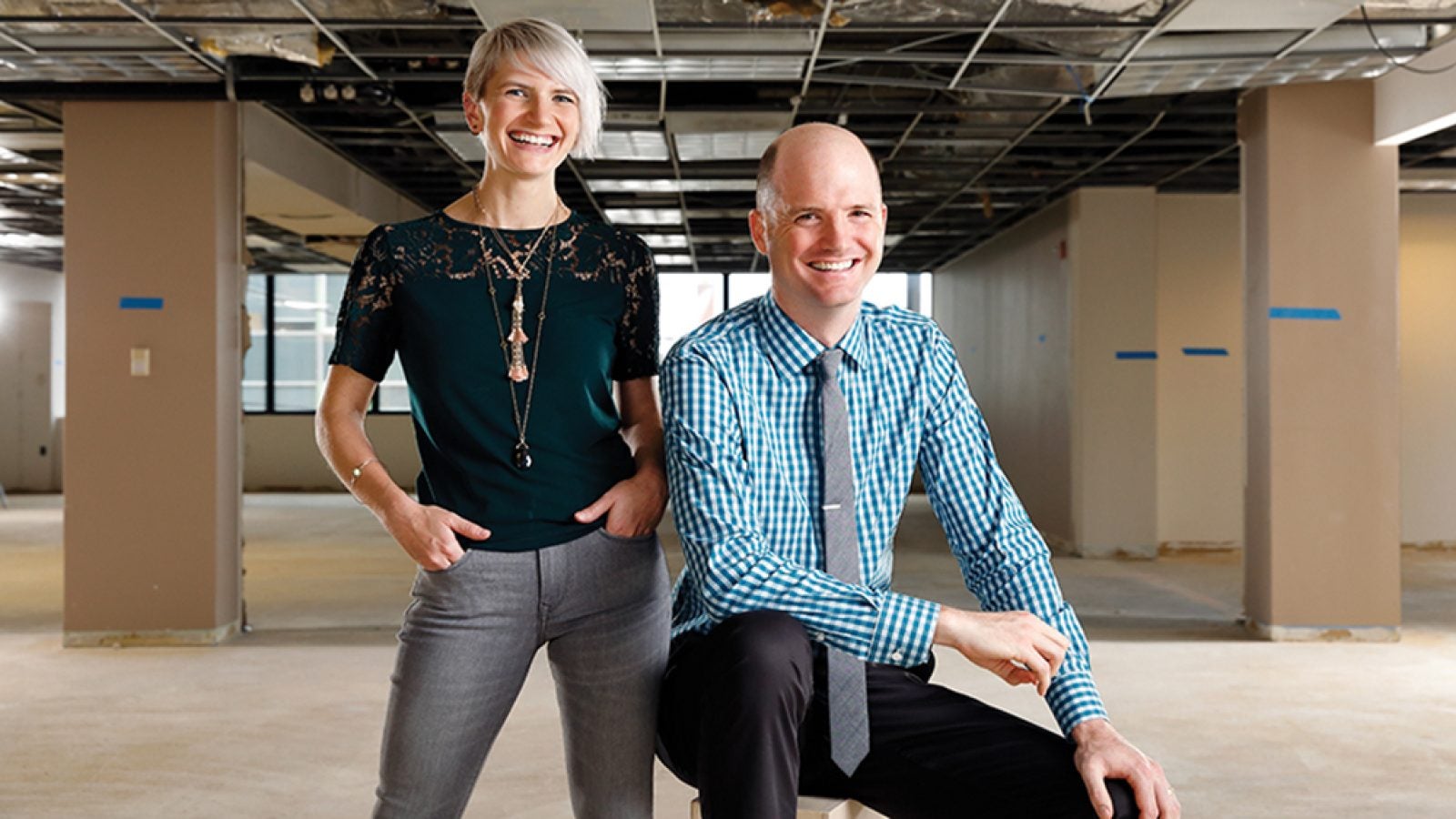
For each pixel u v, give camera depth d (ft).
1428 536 36.50
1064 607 6.46
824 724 6.18
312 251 47.34
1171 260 36.14
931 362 6.68
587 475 6.66
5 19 18.26
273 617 24.76
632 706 6.72
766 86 23.67
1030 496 40.09
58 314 59.36
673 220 41.32
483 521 6.53
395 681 6.67
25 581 29.99
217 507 22.00
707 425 6.16
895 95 24.11
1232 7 17.47
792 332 6.35
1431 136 27.71
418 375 6.65
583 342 6.69
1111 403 34.47
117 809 12.87
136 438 21.90
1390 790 13.61
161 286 21.90
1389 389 22.16
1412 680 18.98
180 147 21.84
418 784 6.61
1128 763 5.59
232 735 15.79
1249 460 23.12
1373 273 22.13
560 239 6.81
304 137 28.14
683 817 12.77
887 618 5.75
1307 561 22.22
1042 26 18.35
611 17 17.97
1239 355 36.09
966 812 5.96
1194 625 23.75
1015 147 29.68
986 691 18.07
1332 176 22.12
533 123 6.54
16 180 34.12
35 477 58.95
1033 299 39.60
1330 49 19.83
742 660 5.52
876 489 6.59
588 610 6.64
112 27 18.67
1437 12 18.04
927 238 46.26
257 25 18.62
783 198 6.16
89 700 17.71
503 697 6.72
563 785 13.71
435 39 19.72
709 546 5.97
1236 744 15.38
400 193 36.65
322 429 6.68
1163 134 27.96
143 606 21.91
